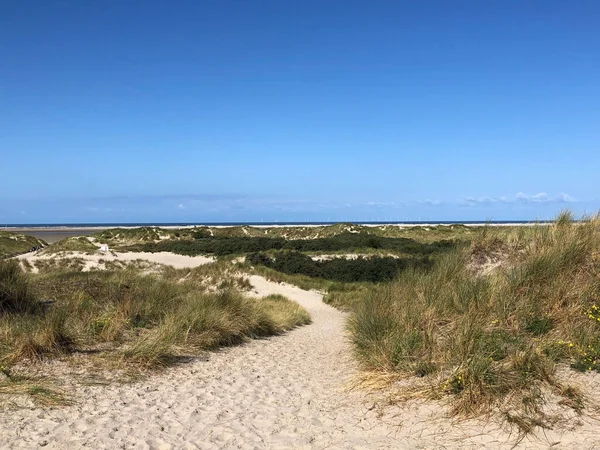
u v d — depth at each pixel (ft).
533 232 28.63
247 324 37.11
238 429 15.49
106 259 117.50
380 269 104.88
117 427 15.19
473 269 27.66
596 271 22.06
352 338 27.48
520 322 19.76
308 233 213.46
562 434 13.02
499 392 15.35
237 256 131.95
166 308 32.73
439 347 19.76
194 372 23.59
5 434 13.98
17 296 28.89
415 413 15.76
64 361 22.20
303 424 16.01
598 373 16.12
